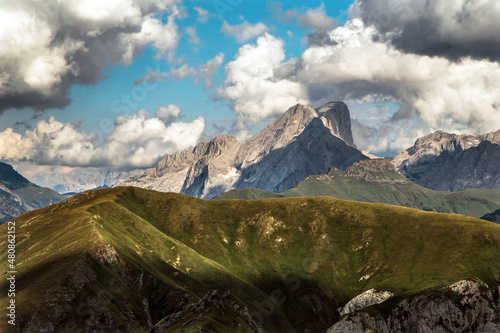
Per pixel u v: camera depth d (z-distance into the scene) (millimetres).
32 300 191000
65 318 191625
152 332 178750
